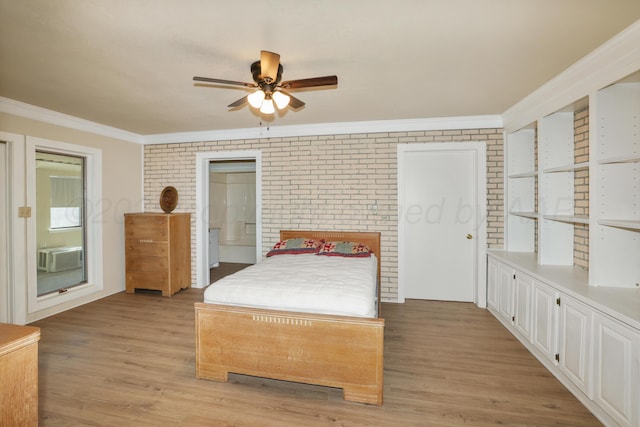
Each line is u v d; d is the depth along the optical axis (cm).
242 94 307
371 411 202
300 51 221
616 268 226
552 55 226
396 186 418
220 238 730
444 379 238
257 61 234
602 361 189
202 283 488
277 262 342
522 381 235
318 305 223
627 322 168
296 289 237
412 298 437
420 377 241
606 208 226
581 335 208
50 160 382
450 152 421
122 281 471
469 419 195
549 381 235
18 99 321
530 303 279
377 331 206
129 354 275
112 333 319
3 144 326
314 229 443
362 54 226
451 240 424
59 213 393
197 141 481
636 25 184
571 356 219
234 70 253
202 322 236
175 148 490
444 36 201
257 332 225
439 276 429
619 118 225
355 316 216
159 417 197
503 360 267
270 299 232
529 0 164
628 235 224
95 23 185
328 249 387
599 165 227
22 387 133
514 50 219
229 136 466
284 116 392
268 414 200
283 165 451
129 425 190
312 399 215
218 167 685
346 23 186
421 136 409
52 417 196
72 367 254
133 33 196
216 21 184
